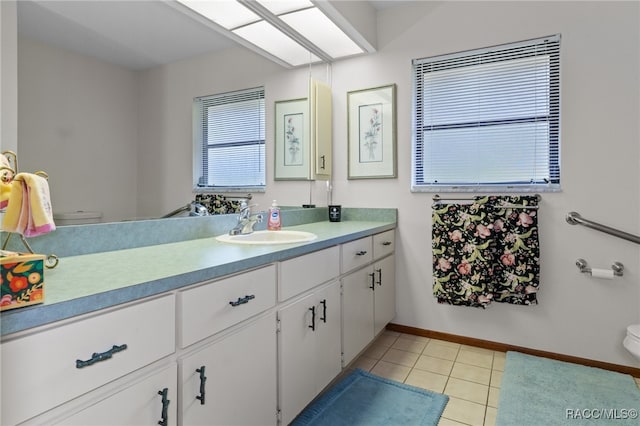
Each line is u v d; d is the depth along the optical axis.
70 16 1.35
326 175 2.89
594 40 2.15
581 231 2.21
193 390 1.07
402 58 2.71
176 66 1.80
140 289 0.91
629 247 2.10
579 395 1.89
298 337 1.58
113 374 0.85
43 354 0.73
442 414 1.77
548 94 2.29
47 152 1.27
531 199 2.27
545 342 2.33
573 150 2.21
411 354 2.42
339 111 2.95
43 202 0.95
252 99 2.30
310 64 2.79
